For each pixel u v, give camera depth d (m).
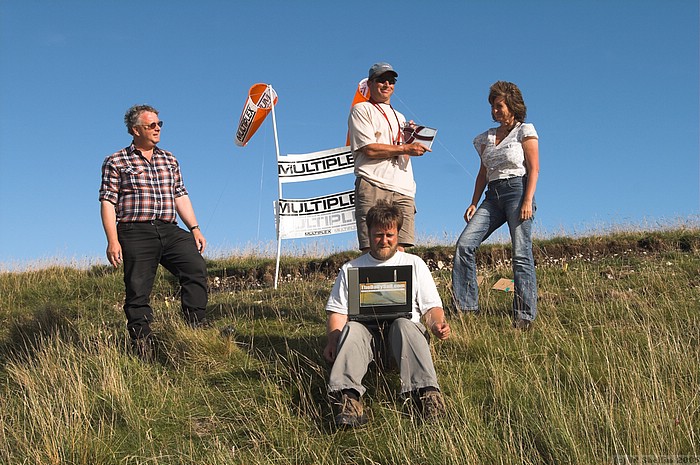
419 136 6.24
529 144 6.43
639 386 4.79
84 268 11.55
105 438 4.66
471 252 6.67
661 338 5.59
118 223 6.21
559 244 10.67
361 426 4.62
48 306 7.90
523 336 5.94
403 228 6.31
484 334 5.94
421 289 5.18
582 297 7.33
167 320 6.92
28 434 4.76
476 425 4.45
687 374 5.10
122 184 6.20
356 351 4.69
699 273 8.05
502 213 6.63
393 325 4.86
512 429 4.44
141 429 4.83
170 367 5.83
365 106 6.35
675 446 4.13
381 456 4.29
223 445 4.59
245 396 5.21
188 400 5.22
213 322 7.13
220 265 11.38
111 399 5.05
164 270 10.32
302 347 6.09
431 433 4.35
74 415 4.83
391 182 6.26
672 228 11.16
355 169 6.38
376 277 5.02
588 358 5.45
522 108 6.55
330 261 10.96
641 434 4.20
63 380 5.33
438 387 4.63
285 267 10.88
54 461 4.38
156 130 6.29
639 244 10.52
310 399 5.02
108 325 7.90
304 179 9.98
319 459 4.36
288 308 7.76
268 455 4.41
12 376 5.71
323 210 9.98
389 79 6.39
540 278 8.60
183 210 6.64
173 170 6.54
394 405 4.73
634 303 6.89
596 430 4.34
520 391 4.86
